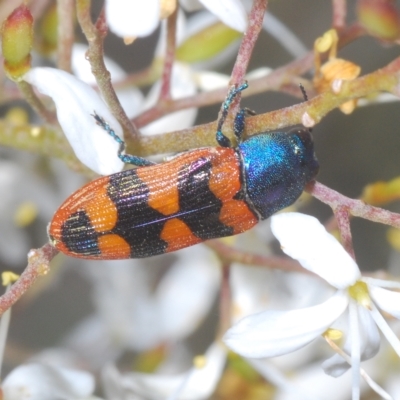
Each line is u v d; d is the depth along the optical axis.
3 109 0.12
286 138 0.09
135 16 0.09
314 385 0.11
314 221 0.09
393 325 0.10
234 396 0.10
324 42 0.09
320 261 0.09
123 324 0.11
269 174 0.09
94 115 0.09
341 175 0.12
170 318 0.11
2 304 0.09
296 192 0.09
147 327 0.11
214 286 0.11
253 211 0.09
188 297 0.11
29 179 0.11
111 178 0.09
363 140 0.12
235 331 0.09
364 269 0.12
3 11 0.10
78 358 0.11
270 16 0.11
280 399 0.10
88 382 0.10
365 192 0.10
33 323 0.12
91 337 0.11
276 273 0.11
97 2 0.10
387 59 0.12
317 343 0.11
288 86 0.10
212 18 0.10
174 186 0.09
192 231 0.09
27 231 0.11
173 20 0.10
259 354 0.09
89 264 0.11
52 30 0.10
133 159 0.09
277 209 0.09
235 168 0.09
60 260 0.11
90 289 0.12
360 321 0.09
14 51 0.09
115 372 0.10
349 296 0.09
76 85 0.09
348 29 0.10
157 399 0.10
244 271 0.11
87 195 0.09
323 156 0.12
